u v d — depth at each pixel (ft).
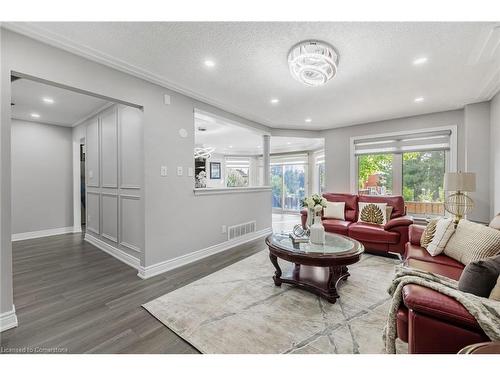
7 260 5.59
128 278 8.59
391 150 14.56
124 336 5.33
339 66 7.88
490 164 10.98
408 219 10.73
